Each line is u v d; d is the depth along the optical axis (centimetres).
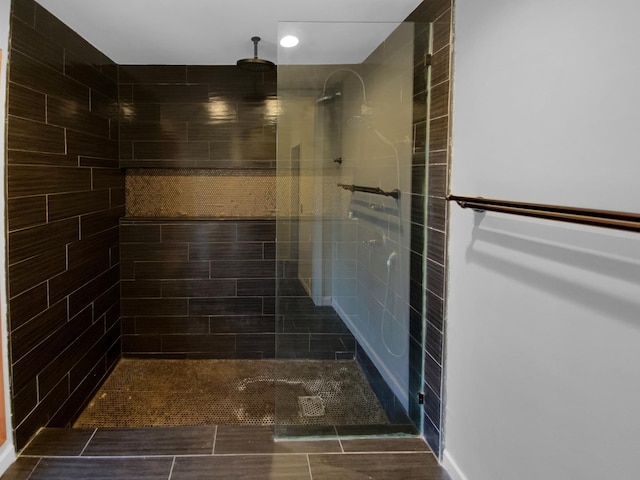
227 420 244
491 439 147
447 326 179
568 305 110
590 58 102
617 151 95
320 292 267
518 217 130
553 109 114
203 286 320
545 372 119
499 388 142
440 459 185
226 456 184
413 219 209
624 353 94
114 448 187
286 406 227
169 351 322
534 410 124
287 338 266
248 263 321
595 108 100
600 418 101
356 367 262
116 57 285
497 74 139
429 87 189
